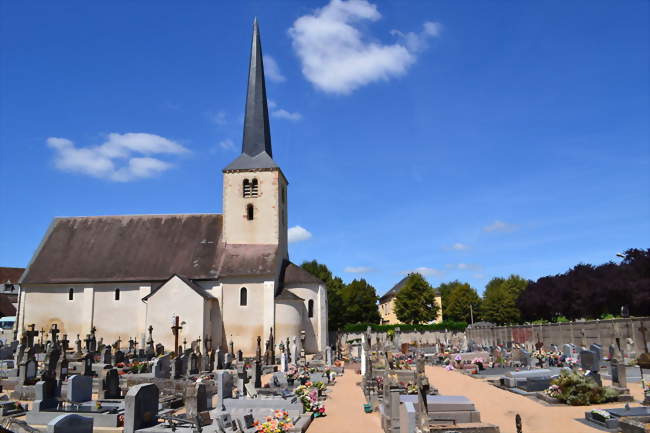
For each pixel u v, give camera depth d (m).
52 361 23.08
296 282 49.47
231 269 48.28
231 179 51.75
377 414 20.02
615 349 24.22
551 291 72.94
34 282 49.19
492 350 43.69
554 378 22.56
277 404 19.25
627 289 56.72
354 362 45.22
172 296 45.75
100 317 48.41
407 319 93.88
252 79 55.50
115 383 21.19
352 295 88.62
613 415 16.08
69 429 13.58
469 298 107.81
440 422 16.11
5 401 19.95
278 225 50.78
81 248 51.97
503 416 18.00
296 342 43.56
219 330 47.19
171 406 20.72
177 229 52.91
